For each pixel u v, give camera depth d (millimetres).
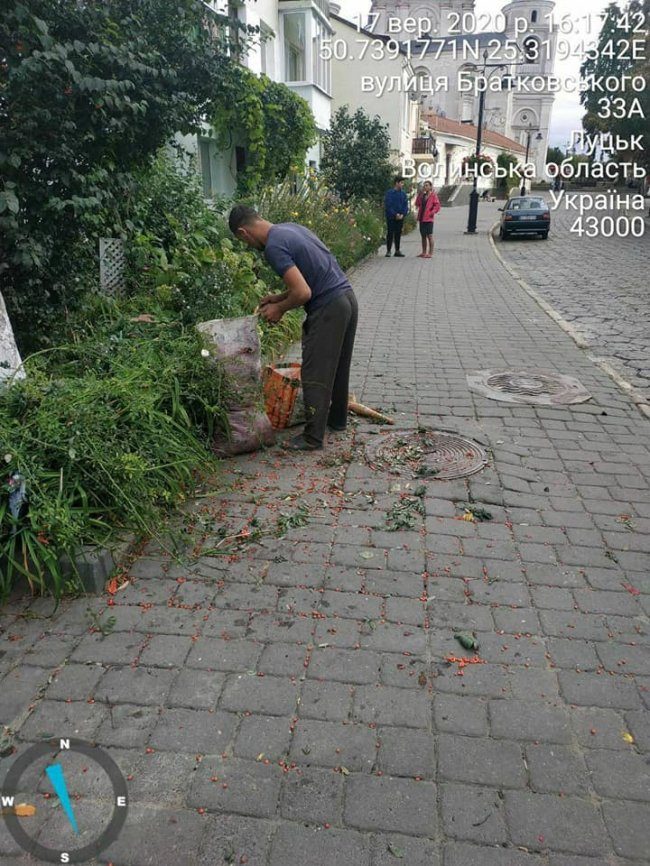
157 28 6082
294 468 4656
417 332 8961
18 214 4695
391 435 5266
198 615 3127
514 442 5148
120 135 5363
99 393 3982
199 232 8461
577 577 3428
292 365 6227
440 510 4090
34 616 3125
